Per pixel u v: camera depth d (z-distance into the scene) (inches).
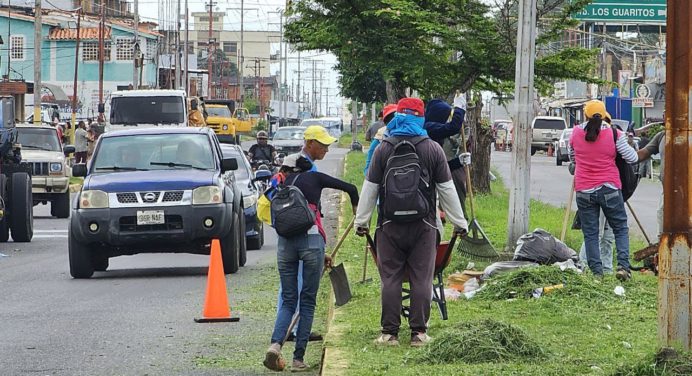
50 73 4453.7
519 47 853.2
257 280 871.7
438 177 524.1
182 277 914.7
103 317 689.0
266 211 523.8
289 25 1119.0
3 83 2470.5
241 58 5388.8
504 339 476.1
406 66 1058.7
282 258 510.3
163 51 4881.9
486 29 1067.9
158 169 949.8
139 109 2018.9
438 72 1085.1
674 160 410.6
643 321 575.8
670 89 410.0
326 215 1476.4
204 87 5216.5
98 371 522.0
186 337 615.2
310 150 522.3
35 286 858.8
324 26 1079.0
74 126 3078.2
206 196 899.4
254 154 1542.8
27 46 4288.9
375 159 522.0
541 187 1962.4
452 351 471.8
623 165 729.6
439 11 1074.1
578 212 753.0
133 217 892.0
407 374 438.6
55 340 606.9
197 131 987.9
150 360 547.8
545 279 664.4
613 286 681.6
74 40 4461.1
